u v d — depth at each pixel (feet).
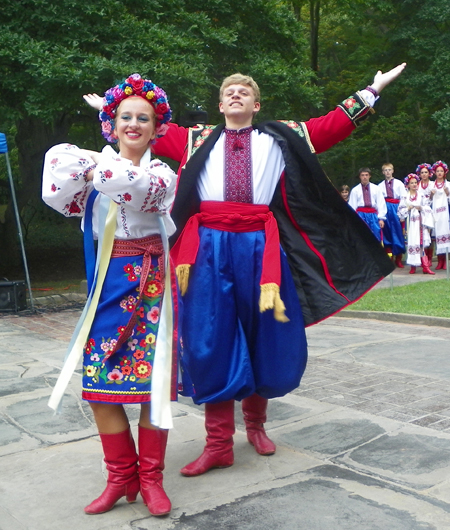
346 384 14.83
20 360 18.47
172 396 8.34
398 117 67.36
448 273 35.70
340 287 10.61
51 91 29.84
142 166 8.34
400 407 12.85
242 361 9.59
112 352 8.02
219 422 9.70
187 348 9.59
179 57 31.30
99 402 8.11
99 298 8.21
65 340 22.24
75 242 59.57
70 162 7.97
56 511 8.48
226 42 34.55
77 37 30.12
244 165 9.78
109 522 8.12
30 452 10.71
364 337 20.79
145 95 8.25
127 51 30.81
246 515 8.18
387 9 58.59
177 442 11.08
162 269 8.37
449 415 12.27
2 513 8.44
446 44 59.00
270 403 13.28
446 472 9.41
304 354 10.12
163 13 33.04
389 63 66.59
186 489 9.06
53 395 7.95
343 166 71.36
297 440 10.98
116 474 8.43
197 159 9.89
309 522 7.93
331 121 10.12
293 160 10.06
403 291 29.96
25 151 41.09
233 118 10.03
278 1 39.63
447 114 54.90
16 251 47.52
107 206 8.18
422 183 39.45
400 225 43.11
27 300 32.48
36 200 50.62
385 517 8.02
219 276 9.61
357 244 10.69
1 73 30.83
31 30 31.17
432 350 18.38
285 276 9.97
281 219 10.44
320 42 76.43
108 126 8.52
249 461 10.07
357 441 10.85
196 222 9.86
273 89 37.40
